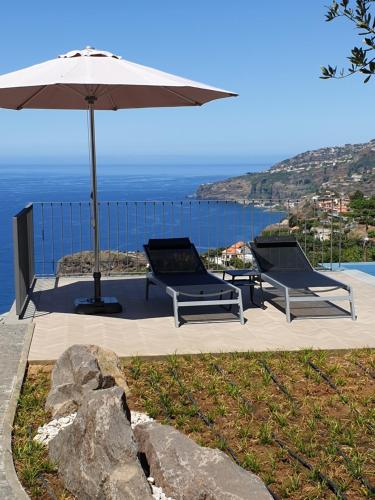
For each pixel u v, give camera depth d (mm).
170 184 120125
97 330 6273
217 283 6945
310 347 5637
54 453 3535
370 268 10000
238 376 4969
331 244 9688
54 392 4281
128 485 2936
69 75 5793
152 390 4684
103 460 3096
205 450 3129
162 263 7668
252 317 6855
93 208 7090
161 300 7660
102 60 6250
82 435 3299
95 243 7113
